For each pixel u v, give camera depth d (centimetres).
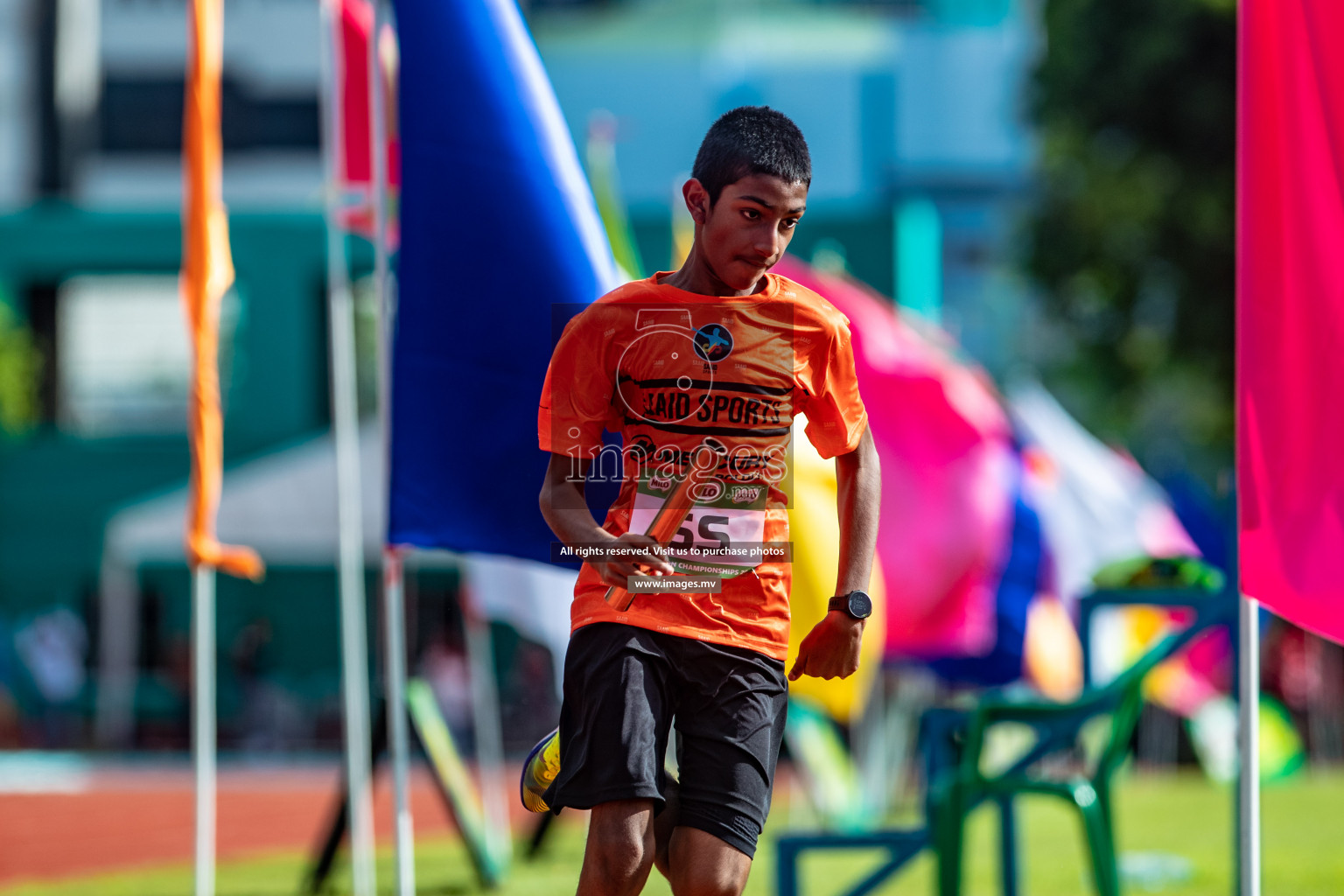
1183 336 7562
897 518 3375
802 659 1174
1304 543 1390
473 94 1764
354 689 2297
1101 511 5181
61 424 9000
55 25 9894
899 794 4828
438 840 4062
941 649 3559
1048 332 9706
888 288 8100
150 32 10019
